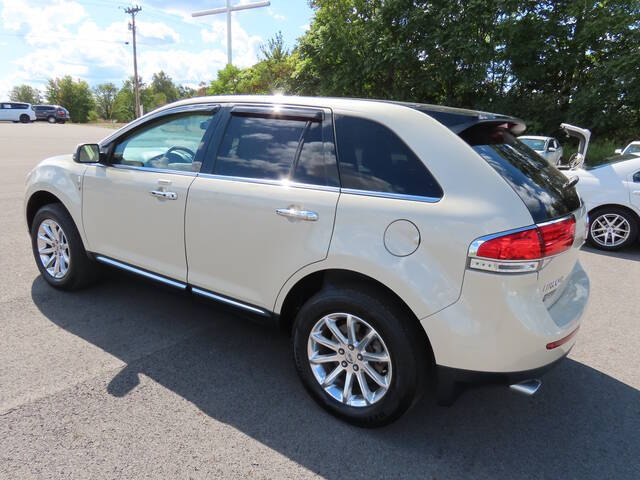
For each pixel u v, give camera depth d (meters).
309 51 19.41
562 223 2.29
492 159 2.34
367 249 2.36
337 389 2.66
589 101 15.91
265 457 2.33
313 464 2.30
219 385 2.93
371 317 2.38
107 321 3.70
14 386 2.78
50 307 3.88
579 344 3.72
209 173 3.06
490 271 2.11
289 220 2.62
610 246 6.74
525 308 2.15
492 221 2.13
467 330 2.17
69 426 2.46
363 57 18.25
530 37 17.12
